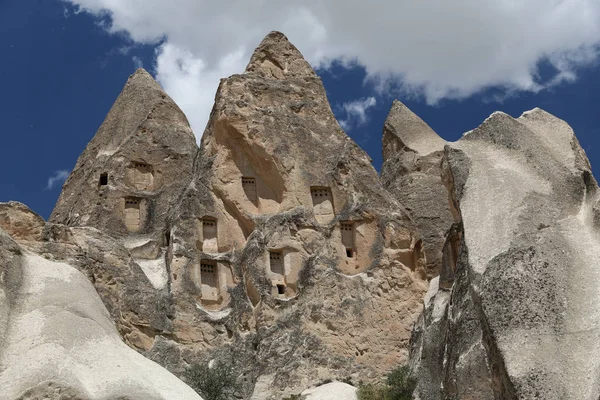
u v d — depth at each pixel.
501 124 32.62
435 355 33.06
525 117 33.62
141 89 49.78
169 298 38.84
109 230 43.19
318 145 43.25
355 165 42.97
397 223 41.41
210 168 42.50
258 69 45.88
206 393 35.38
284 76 45.91
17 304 29.09
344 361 37.97
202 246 41.06
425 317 37.19
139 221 44.22
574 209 29.61
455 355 28.61
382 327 39.25
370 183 42.56
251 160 42.84
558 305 26.59
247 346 38.31
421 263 41.16
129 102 49.38
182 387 28.34
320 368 37.47
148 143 46.22
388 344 38.94
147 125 46.91
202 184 42.12
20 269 30.14
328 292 39.38
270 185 42.56
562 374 25.06
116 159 45.28
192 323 38.62
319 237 40.81
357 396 35.28
